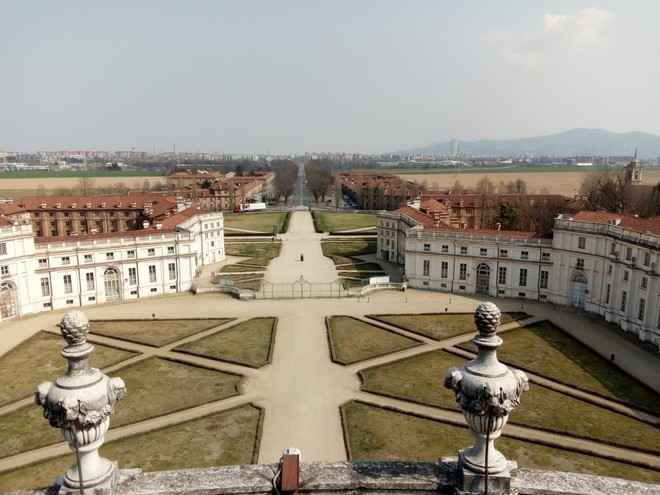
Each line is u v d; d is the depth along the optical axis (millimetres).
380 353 71812
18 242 90125
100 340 78000
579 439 50156
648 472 45031
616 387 61375
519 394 13203
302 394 59844
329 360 70062
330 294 105875
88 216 167375
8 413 55656
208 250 138250
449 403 57219
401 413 55625
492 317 13008
